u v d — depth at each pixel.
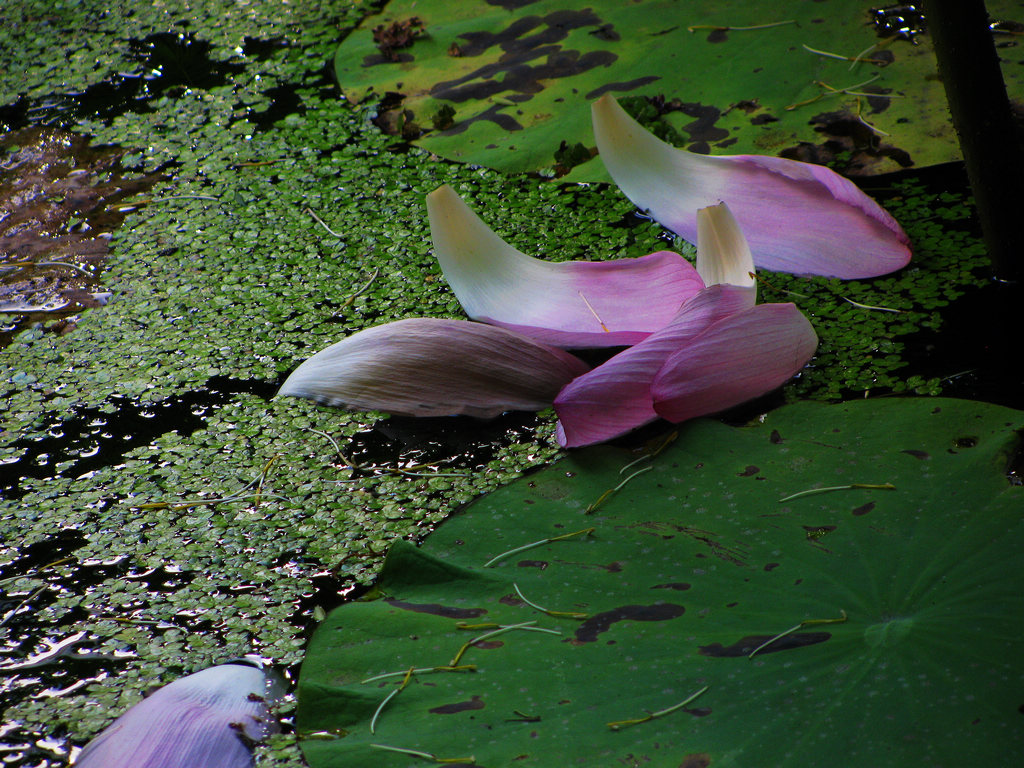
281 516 1.81
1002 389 1.81
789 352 1.82
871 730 1.70
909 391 1.81
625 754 1.71
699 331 1.81
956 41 1.82
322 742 1.72
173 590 1.78
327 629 1.76
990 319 1.84
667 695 1.72
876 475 1.78
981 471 1.77
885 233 1.88
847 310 1.86
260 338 1.89
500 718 1.72
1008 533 1.74
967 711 1.70
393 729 1.72
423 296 1.90
